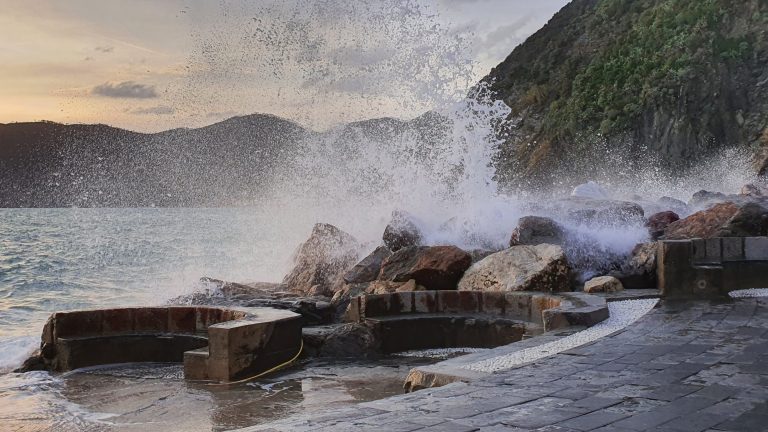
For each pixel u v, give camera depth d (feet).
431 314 35.27
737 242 36.01
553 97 289.74
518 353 22.86
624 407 16.21
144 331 33.50
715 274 34.30
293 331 30.60
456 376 19.74
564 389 17.99
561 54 323.16
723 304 31.78
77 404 24.86
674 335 25.05
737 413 15.66
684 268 34.53
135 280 90.12
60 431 21.47
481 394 17.61
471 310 35.40
